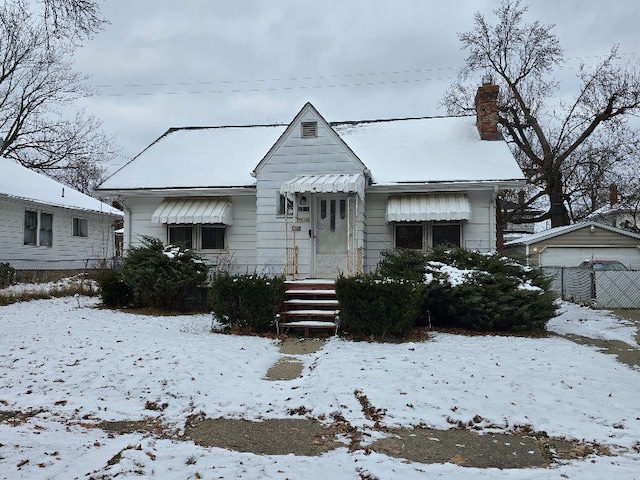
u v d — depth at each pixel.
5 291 17.64
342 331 11.73
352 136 20.03
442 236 16.09
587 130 33.34
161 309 15.23
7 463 4.87
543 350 10.10
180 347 9.68
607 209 39.56
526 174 34.97
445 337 11.58
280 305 12.14
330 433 5.96
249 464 5.01
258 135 21.06
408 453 5.41
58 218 24.73
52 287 19.20
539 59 35.84
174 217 16.53
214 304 12.08
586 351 10.17
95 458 5.09
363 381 7.66
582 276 18.61
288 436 5.86
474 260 13.43
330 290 12.92
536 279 13.07
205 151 19.78
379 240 16.33
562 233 26.47
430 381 7.68
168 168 18.45
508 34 36.09
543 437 5.90
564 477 4.79
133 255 15.20
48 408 6.61
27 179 25.48
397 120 21.33
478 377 7.93
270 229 15.86
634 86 31.97
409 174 16.36
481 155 17.17
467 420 6.30
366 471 4.86
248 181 17.02
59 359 8.74
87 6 10.58
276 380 8.00
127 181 17.64
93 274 21.66
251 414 6.56
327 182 13.80
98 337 10.70
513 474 4.86
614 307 17.39
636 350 10.46
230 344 10.24
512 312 12.24
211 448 5.45
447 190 15.82
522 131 35.34
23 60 29.86
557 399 7.02
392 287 11.12
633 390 7.46
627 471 4.92
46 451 5.20
